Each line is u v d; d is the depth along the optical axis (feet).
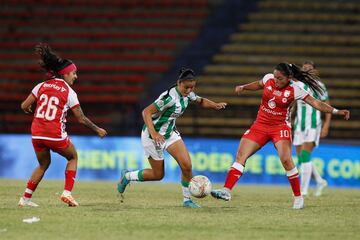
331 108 118.01
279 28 331.16
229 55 319.68
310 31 329.11
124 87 309.42
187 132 282.97
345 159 226.58
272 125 120.26
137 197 143.74
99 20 345.72
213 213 112.98
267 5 343.26
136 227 96.37
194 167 230.89
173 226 97.66
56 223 98.58
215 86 305.53
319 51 317.63
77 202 128.06
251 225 100.07
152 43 331.36
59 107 115.03
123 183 127.13
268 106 119.24
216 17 341.00
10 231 91.97
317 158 226.79
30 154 235.81
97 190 162.81
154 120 117.29
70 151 117.80
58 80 116.16
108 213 110.22
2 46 335.88
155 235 90.27
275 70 116.47
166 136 118.42
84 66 321.93
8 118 295.28
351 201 143.54
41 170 118.83
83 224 98.12
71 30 341.82
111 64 325.01
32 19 347.77
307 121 164.66
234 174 118.83
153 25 338.75
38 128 114.93
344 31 328.70
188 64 319.27
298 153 170.50
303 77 119.85
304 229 97.40
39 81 319.06
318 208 124.57
